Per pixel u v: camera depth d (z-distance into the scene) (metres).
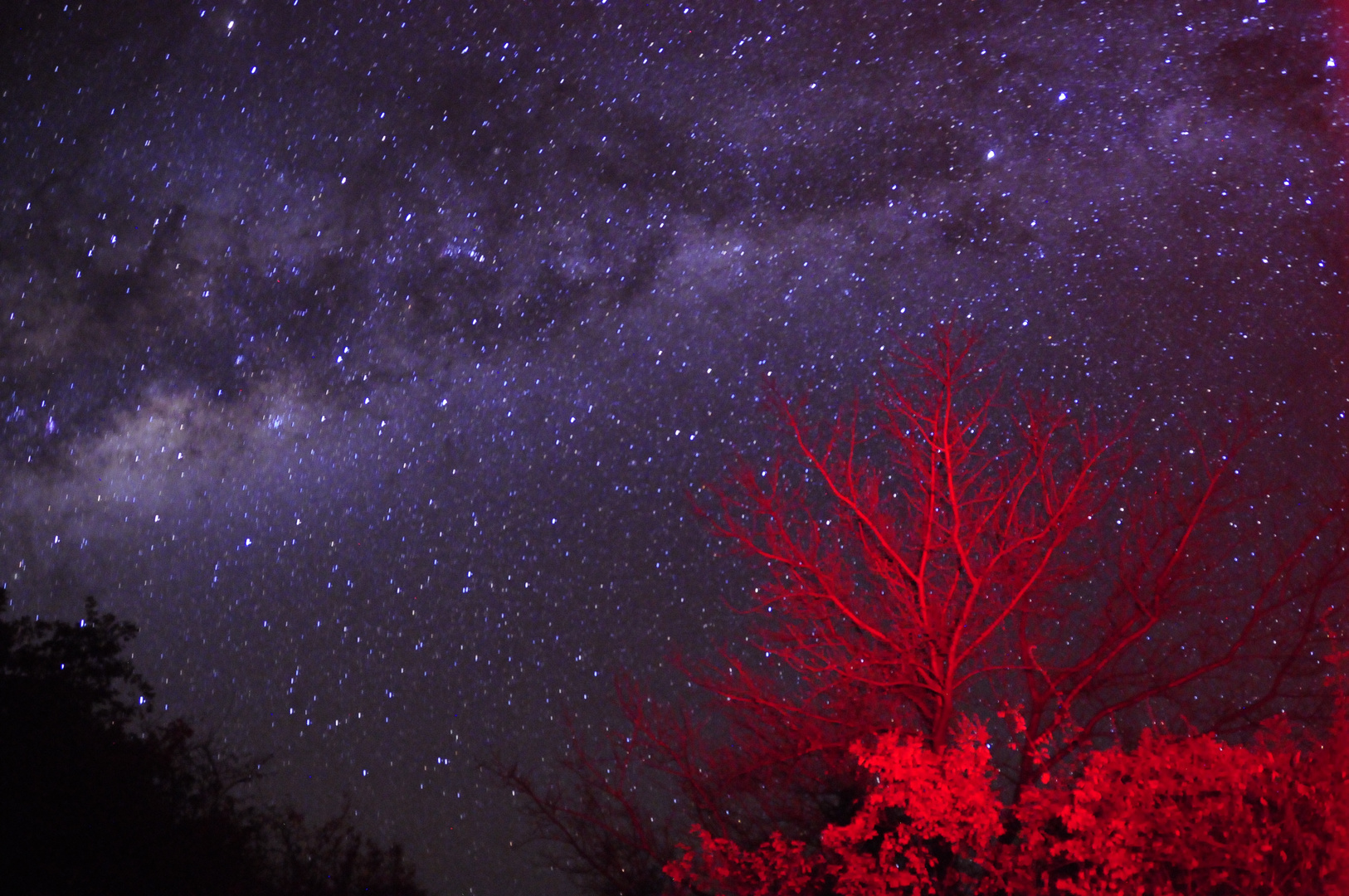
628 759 9.16
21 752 13.50
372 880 16.95
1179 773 5.76
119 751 14.32
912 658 7.96
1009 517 8.36
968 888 6.76
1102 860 5.69
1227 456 8.64
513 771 9.76
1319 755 5.56
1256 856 5.30
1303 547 8.41
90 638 15.04
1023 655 8.37
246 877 15.20
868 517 8.36
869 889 6.39
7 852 12.95
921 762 6.29
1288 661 8.09
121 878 13.40
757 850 7.54
